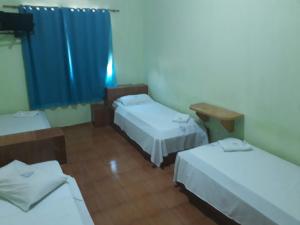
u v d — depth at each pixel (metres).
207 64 3.38
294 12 2.29
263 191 2.01
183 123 3.44
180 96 4.05
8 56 3.94
